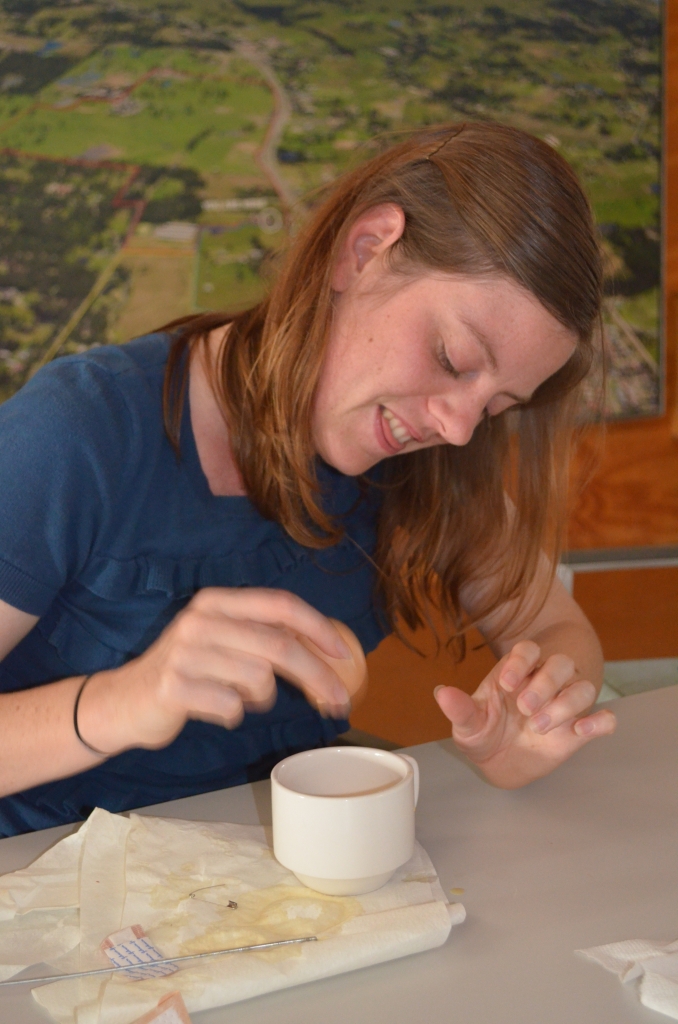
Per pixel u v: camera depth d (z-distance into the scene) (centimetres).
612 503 257
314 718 109
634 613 249
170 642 69
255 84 225
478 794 84
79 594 96
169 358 100
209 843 72
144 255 220
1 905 64
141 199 219
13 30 208
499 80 241
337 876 64
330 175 232
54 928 62
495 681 86
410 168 91
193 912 62
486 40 239
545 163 87
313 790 70
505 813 80
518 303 83
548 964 59
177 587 97
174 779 100
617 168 249
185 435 98
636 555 254
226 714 67
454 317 84
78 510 89
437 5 235
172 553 97
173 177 221
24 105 210
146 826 74
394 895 65
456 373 86
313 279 92
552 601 121
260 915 63
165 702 68
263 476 98
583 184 93
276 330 95
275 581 105
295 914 62
